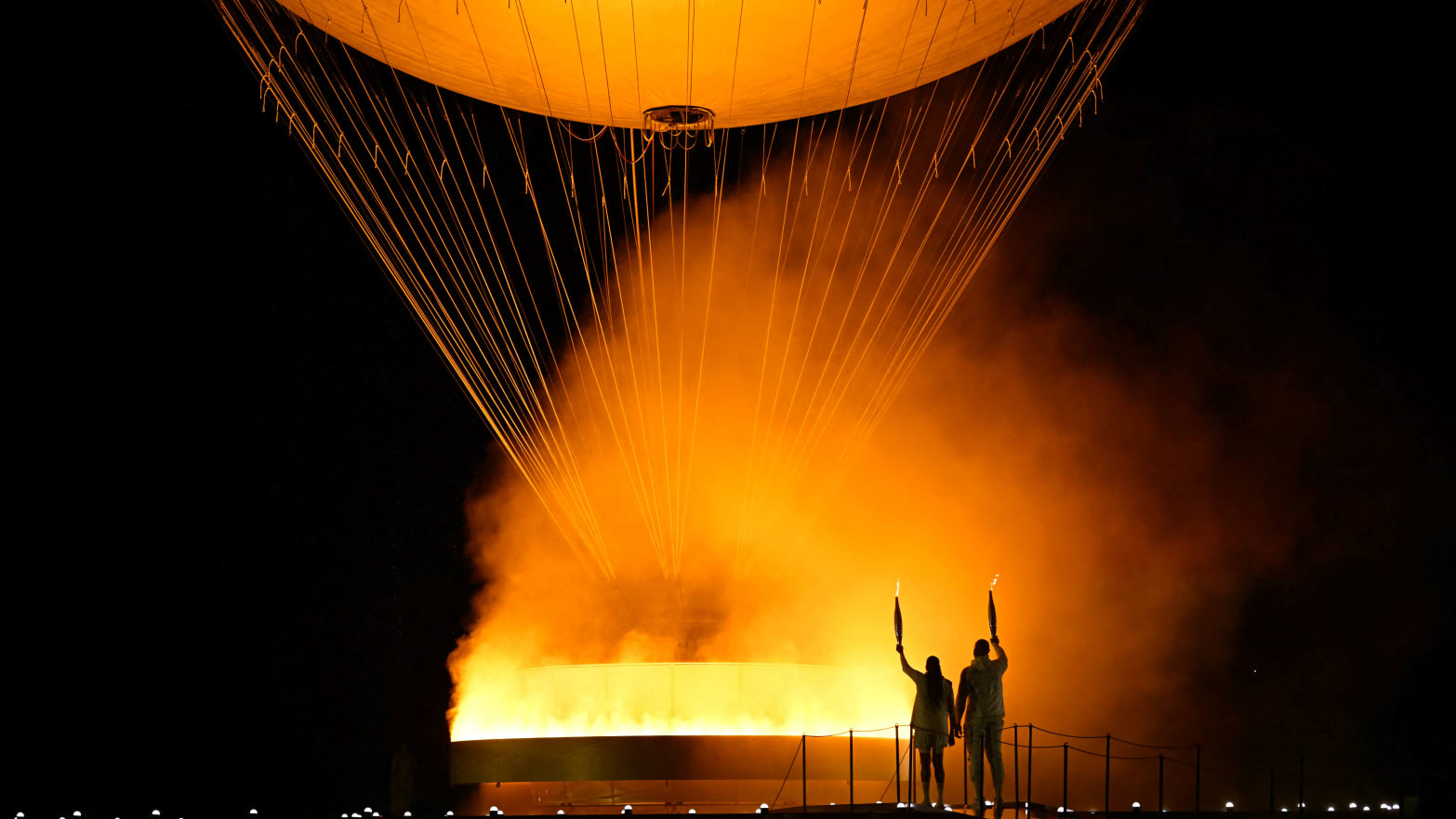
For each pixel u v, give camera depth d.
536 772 17.53
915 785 19.30
